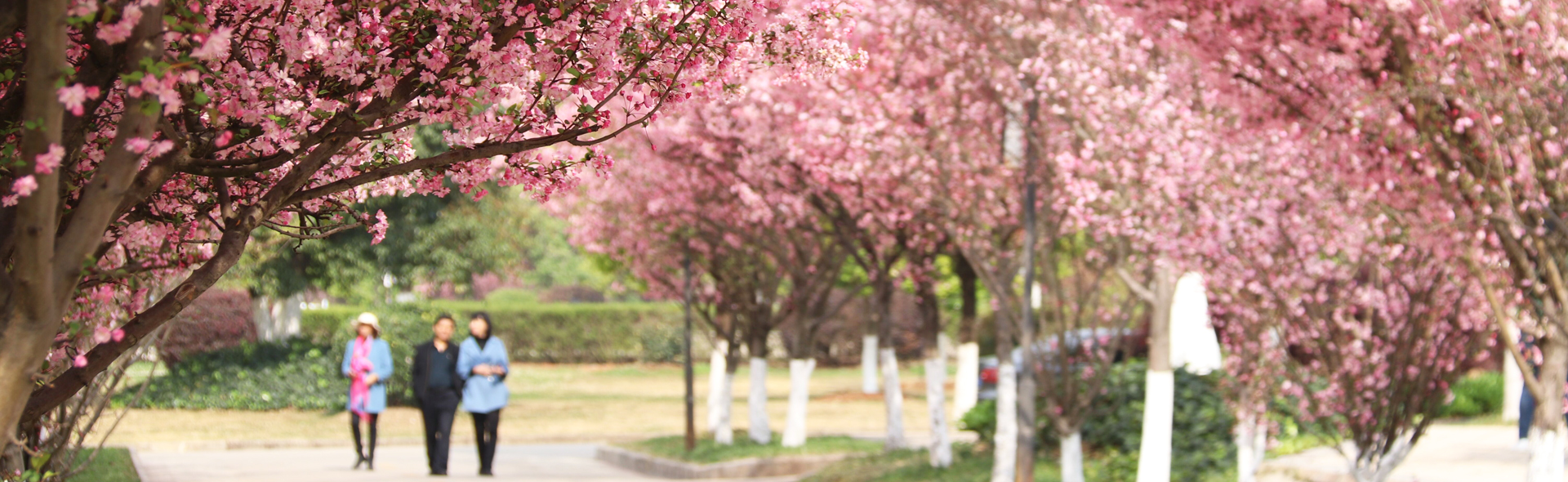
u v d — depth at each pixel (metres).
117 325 5.44
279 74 4.09
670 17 4.73
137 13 3.27
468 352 15.35
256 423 24.64
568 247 69.94
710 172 16.91
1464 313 8.96
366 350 16.67
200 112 3.98
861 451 19.16
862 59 5.39
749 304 20.16
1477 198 7.79
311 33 4.05
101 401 7.07
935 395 15.70
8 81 4.02
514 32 4.39
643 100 4.90
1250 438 11.77
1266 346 10.02
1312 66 8.99
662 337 48.91
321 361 27.39
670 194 18.05
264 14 4.24
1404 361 9.10
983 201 13.85
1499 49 7.47
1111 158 12.02
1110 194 11.72
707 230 18.94
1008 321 13.78
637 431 25.86
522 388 36.69
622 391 36.22
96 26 3.30
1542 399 8.20
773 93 14.74
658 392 36.16
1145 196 11.45
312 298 47.31
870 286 19.41
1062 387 13.32
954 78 13.62
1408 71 8.05
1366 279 10.16
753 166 15.72
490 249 28.88
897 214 14.98
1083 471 13.95
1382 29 8.10
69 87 3.33
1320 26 8.52
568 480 16.47
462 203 28.72
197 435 22.47
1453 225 7.76
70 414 7.08
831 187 15.19
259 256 11.27
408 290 30.88
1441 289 8.88
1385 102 7.94
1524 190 7.66
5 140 3.97
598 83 4.66
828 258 19.16
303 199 4.32
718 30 4.82
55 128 3.21
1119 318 13.23
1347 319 9.55
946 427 15.62
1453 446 15.34
